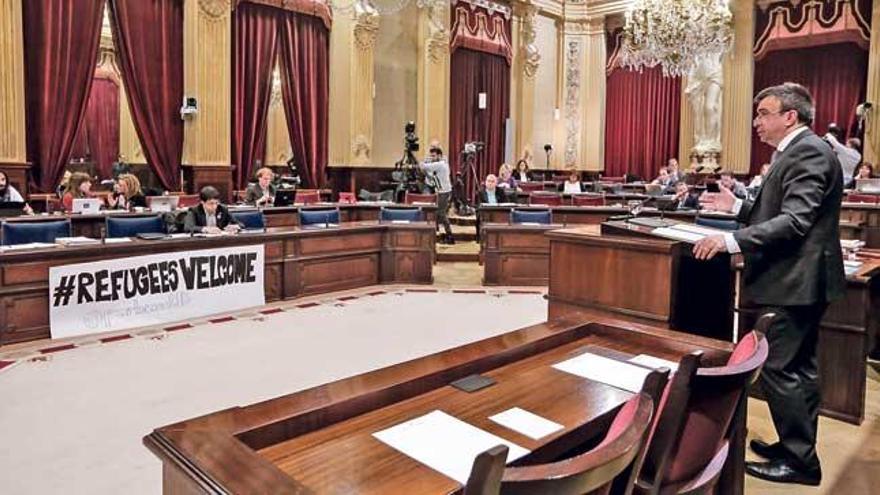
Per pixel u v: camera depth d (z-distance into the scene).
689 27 9.88
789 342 2.54
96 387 3.65
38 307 4.48
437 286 6.81
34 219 5.27
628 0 13.04
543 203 9.15
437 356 1.79
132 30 7.93
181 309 5.16
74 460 2.79
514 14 12.66
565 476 0.91
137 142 11.97
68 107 7.44
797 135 2.50
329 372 3.99
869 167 10.00
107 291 4.75
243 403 3.46
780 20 11.52
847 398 3.26
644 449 1.17
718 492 1.96
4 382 3.70
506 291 6.61
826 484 2.63
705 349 1.92
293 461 1.26
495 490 0.85
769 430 3.15
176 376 3.86
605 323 2.14
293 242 5.96
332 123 10.20
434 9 11.09
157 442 1.23
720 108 12.11
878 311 3.93
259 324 5.10
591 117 13.81
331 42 10.05
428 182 9.55
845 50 11.24
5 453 2.84
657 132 13.32
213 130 8.59
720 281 2.85
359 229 6.53
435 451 1.30
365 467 1.24
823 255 2.46
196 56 8.36
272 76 9.37
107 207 6.74
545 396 1.60
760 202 2.60
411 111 11.34
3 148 6.80
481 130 12.13
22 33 7.03
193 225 5.66
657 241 2.79
